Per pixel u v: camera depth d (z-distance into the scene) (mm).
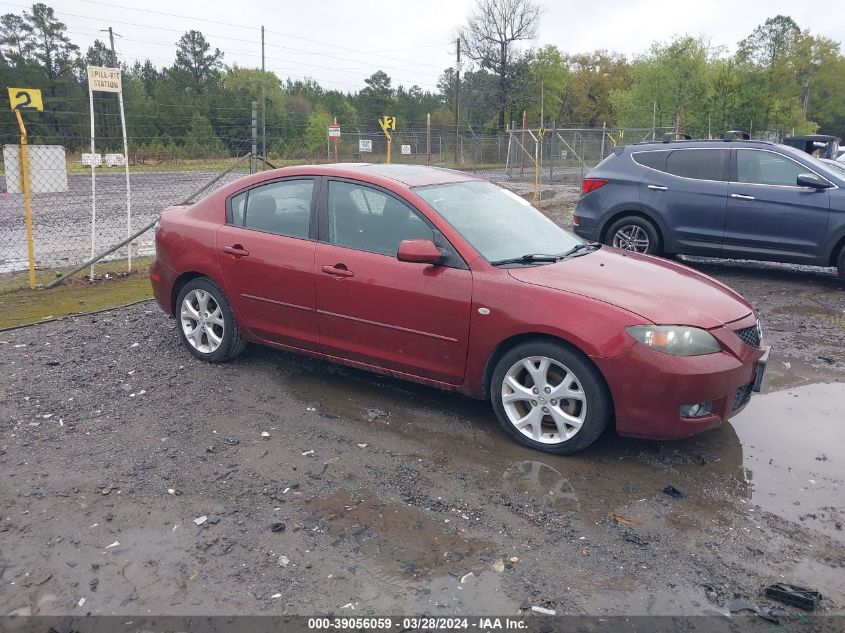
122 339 6641
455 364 4699
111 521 3705
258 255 5457
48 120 26938
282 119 34438
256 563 3363
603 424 4258
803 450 4559
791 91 55312
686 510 3832
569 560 3389
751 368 4426
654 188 9570
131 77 44594
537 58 61219
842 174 9023
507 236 4980
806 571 3320
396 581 3234
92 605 3086
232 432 4734
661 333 4098
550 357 4324
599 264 4855
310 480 4121
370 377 5734
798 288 9000
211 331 5949
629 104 48438
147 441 4602
